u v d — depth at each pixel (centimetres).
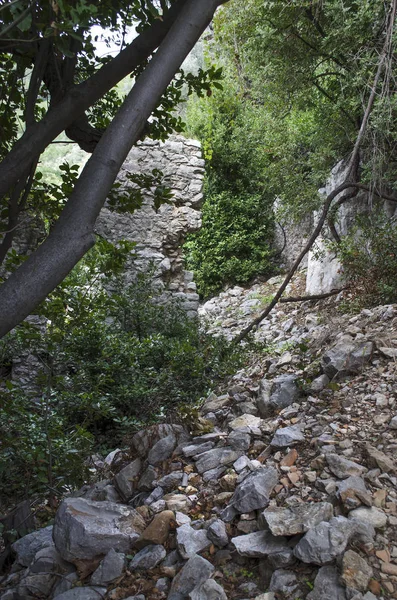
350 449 289
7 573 286
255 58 912
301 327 872
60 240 221
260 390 382
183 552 247
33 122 267
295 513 242
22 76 319
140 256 934
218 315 1173
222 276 1340
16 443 346
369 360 386
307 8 845
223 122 1388
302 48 869
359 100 820
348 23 754
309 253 1120
